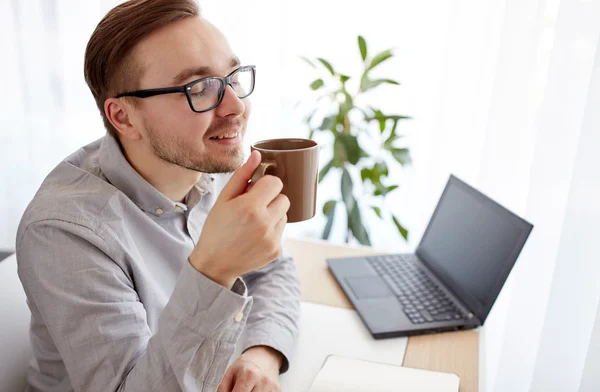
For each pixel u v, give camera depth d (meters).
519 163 1.55
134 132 0.94
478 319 1.11
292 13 2.23
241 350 1.03
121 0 2.28
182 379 0.75
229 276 0.75
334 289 1.28
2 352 0.96
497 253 1.12
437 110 2.02
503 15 1.71
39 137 2.49
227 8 2.22
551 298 1.08
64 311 0.82
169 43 0.87
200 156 0.90
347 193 2.06
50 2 2.31
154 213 1.03
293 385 0.95
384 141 2.08
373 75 2.26
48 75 2.41
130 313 0.85
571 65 1.16
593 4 1.11
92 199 0.92
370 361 0.98
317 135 2.45
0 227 2.57
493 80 1.75
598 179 1.00
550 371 1.09
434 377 0.94
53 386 0.97
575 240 1.04
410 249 2.38
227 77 0.89
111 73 0.91
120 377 0.80
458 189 1.37
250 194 0.69
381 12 2.19
